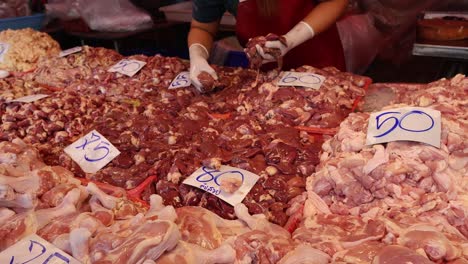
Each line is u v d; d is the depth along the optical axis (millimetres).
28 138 2537
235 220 1692
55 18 5770
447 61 4309
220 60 5434
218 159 2039
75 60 3711
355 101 2729
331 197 1773
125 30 5645
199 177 1969
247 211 1688
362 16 5750
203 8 3508
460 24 3994
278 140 2193
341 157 1790
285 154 2084
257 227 1590
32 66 4023
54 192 1794
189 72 3299
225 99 2934
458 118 1831
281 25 3438
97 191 1765
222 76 3186
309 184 1875
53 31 5633
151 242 1294
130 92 3164
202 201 1899
